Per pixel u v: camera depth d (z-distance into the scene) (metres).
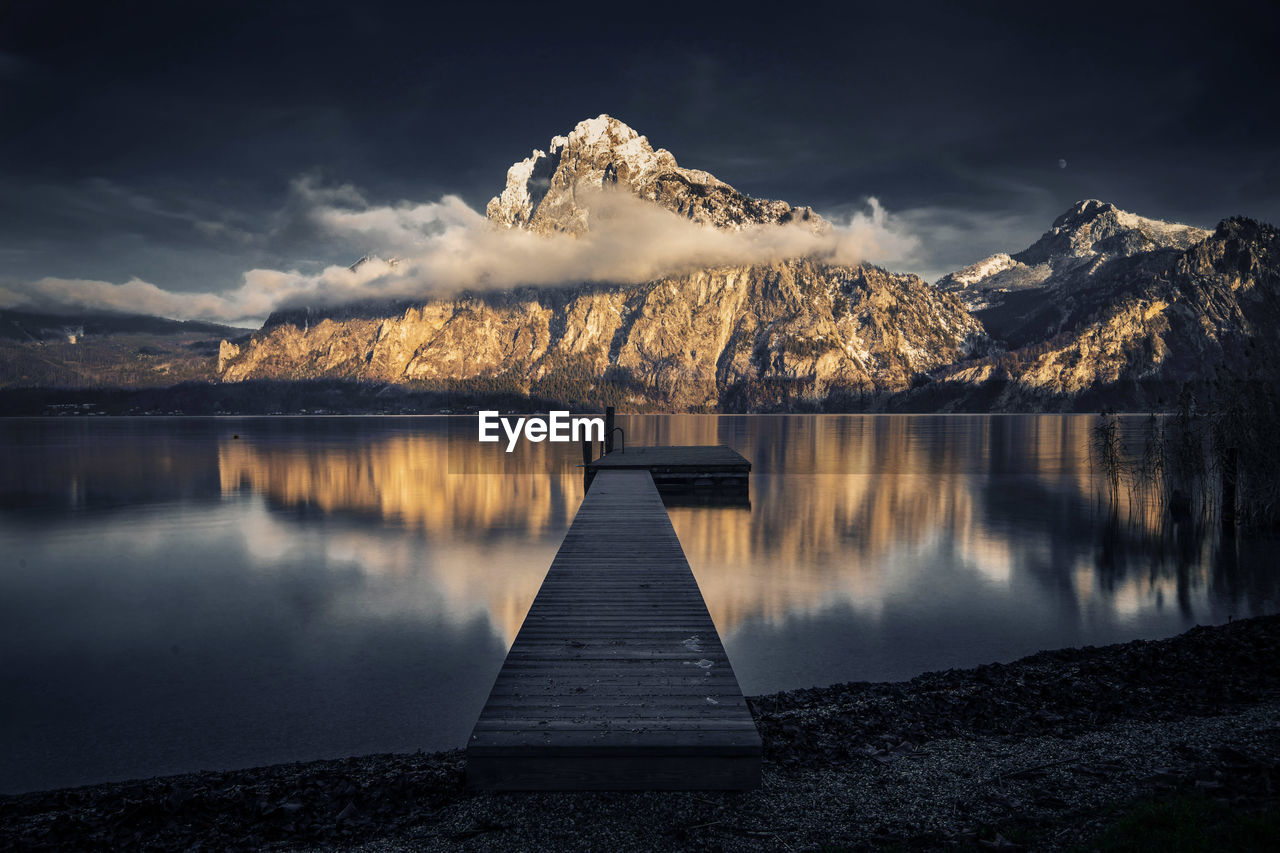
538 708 6.98
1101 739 7.63
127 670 14.61
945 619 16.95
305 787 7.64
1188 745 7.24
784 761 7.23
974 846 5.39
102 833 6.61
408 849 5.65
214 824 6.71
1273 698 8.88
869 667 13.52
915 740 7.98
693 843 5.52
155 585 22.59
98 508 40.31
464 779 7.27
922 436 117.94
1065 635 15.62
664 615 10.09
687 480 38.22
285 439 124.00
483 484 51.00
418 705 12.45
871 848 5.41
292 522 34.88
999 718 8.71
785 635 15.63
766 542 27.17
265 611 19.31
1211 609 17.94
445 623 17.92
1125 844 5.16
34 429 178.75
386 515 36.88
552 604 10.65
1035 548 26.06
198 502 42.53
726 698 7.22
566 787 6.31
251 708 12.38
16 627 17.98
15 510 39.69
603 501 22.84
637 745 6.25
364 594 21.05
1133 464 53.38
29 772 10.05
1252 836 5.04
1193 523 31.09
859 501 38.75
